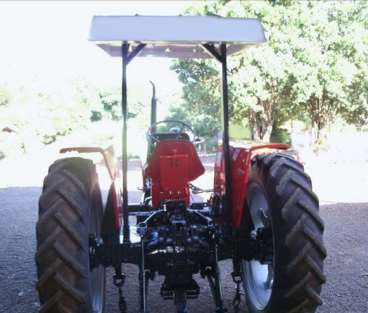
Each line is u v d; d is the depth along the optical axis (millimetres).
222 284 4664
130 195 9992
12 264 5582
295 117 19125
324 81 15523
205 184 11305
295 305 2947
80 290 2732
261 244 3299
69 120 26750
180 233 3471
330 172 13180
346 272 4938
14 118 23672
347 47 15570
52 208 2758
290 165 3150
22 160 20516
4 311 4145
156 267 3371
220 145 4055
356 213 7812
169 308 4105
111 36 2930
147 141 5480
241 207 3389
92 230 3209
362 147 16672
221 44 3383
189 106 18734
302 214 2930
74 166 3025
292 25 15078
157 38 2945
